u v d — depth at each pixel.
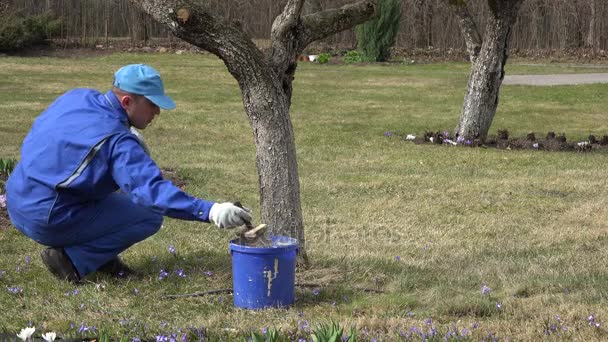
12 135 14.02
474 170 11.46
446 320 5.31
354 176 10.94
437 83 25.94
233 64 6.03
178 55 34.81
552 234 7.97
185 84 24.27
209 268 6.43
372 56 34.38
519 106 20.20
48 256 5.92
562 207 9.21
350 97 21.86
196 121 16.50
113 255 6.01
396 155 12.74
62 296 5.67
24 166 5.58
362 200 9.52
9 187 5.73
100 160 5.38
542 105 20.44
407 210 9.04
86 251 5.92
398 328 4.99
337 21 6.42
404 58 35.88
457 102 21.05
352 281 6.21
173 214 5.08
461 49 37.31
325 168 11.57
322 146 13.61
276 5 36.53
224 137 14.56
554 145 13.88
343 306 5.53
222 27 5.95
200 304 5.55
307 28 6.30
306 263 6.44
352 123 16.72
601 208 9.15
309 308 5.49
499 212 8.99
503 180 10.73
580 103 20.88
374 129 15.84
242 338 4.75
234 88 23.50
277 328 4.90
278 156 6.16
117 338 4.84
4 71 26.42
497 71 13.95
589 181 10.70
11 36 33.72
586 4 37.66
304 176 10.90
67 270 5.93
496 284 6.17
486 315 5.46
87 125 5.43
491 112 14.16
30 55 34.09
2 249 7.07
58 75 25.67
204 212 5.04
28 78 24.52
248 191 9.90
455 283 6.19
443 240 7.77
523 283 6.09
